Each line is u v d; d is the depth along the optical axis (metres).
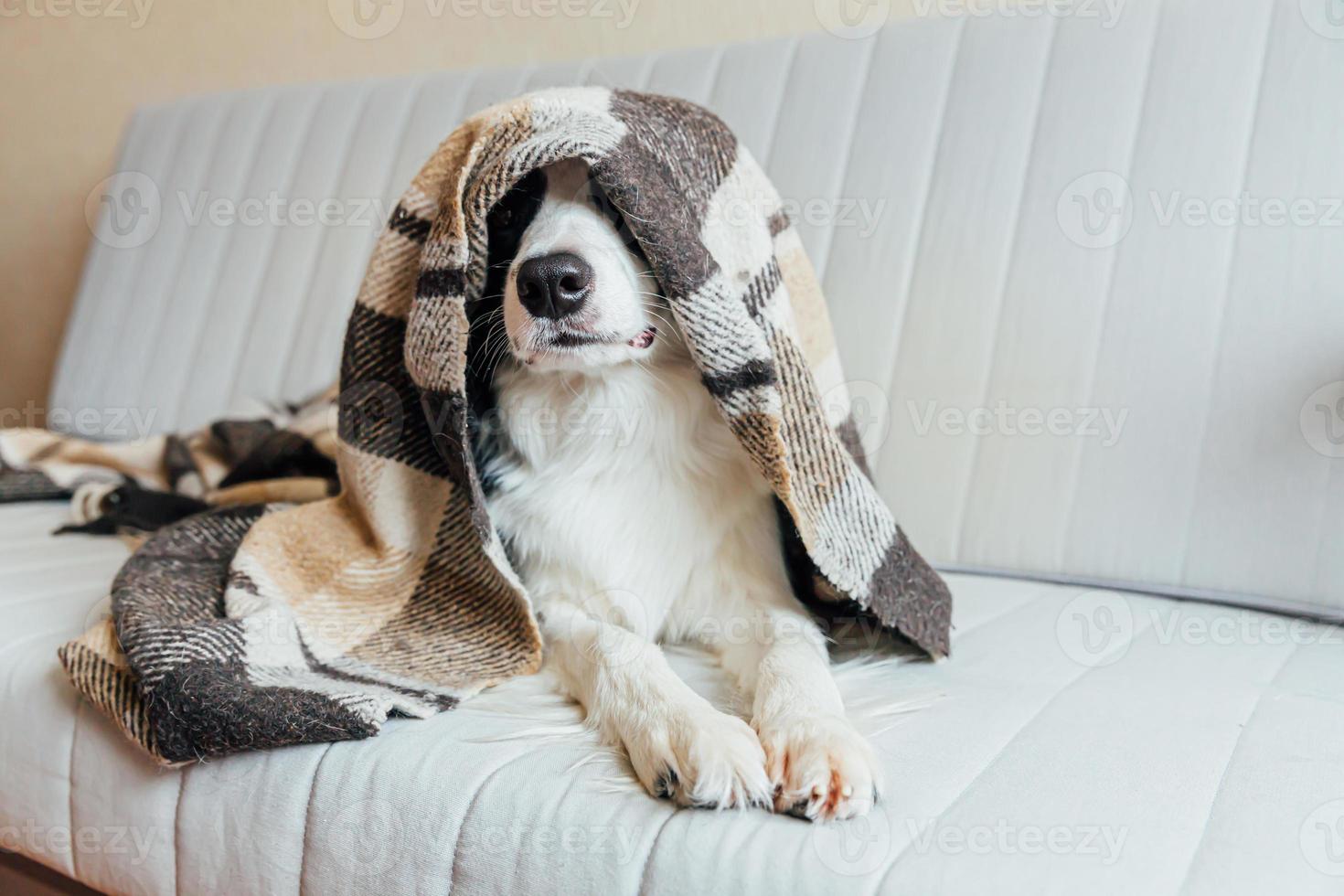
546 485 1.29
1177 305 1.48
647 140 1.13
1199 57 1.54
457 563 1.27
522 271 1.14
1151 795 0.82
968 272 1.62
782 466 1.10
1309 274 1.40
